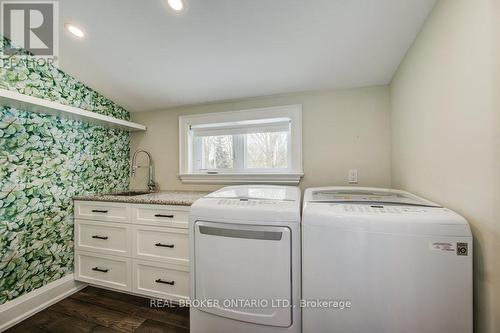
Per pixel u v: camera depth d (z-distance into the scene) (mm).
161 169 2307
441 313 775
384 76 1594
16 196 1494
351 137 1761
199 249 1146
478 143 719
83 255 1803
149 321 1486
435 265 779
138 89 1945
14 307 1472
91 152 1994
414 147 1222
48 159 1671
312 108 1854
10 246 1468
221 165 2180
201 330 1155
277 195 1316
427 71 1062
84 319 1510
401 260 809
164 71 1698
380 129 1700
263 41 1344
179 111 2246
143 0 1140
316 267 915
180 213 1528
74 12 1239
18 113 1492
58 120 1731
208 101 2102
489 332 700
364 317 853
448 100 884
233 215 1091
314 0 1062
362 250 852
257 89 1856
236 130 2121
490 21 655
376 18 1118
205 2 1117
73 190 1845
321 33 1249
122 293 1823
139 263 1632
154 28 1306
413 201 1021
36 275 1602
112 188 2197
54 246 1710
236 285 1081
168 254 1562
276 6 1109
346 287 874
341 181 1781
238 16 1183
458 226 761
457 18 818
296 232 1018
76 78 1818
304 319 941
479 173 719
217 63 1572
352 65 1500
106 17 1254
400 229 810
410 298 801
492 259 681
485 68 678
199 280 1148
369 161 1721
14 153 1479
